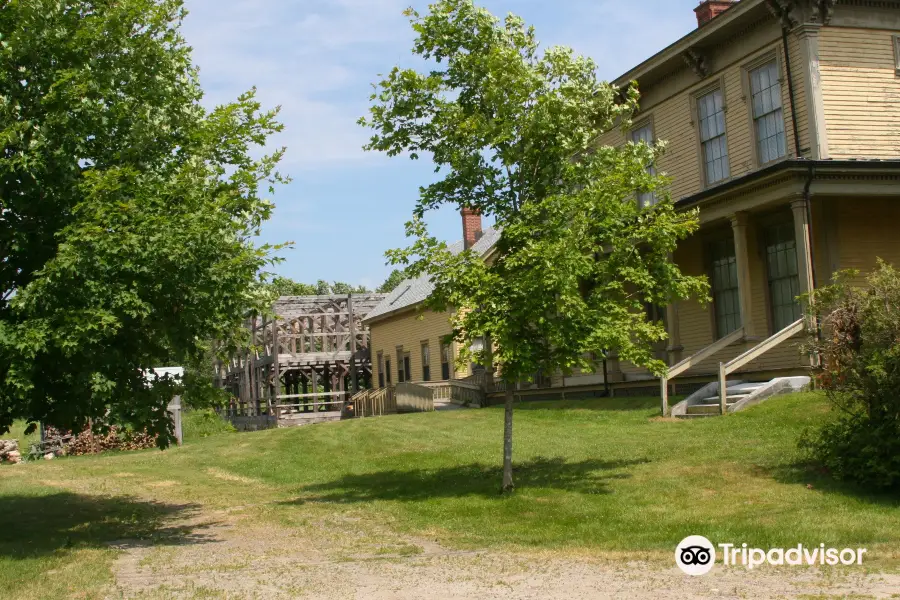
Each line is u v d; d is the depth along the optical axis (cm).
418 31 1385
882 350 1158
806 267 1866
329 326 4581
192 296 1146
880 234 2052
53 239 1170
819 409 1638
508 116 1367
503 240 1380
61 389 1177
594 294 1355
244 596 787
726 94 2253
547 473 1471
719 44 2270
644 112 2564
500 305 1275
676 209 2175
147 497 1697
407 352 4303
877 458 1141
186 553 1066
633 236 1366
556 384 2920
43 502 1630
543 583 802
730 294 2323
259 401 4691
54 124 1127
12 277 1214
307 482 1762
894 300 1180
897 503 1074
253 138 1344
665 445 1588
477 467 1644
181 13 1325
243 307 1240
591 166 1377
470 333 1302
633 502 1195
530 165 1380
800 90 2009
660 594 738
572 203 1301
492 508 1242
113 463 2319
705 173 2344
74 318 1037
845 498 1106
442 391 3591
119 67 1238
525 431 2053
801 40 2000
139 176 1198
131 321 1155
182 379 1277
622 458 1530
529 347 1278
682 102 2412
